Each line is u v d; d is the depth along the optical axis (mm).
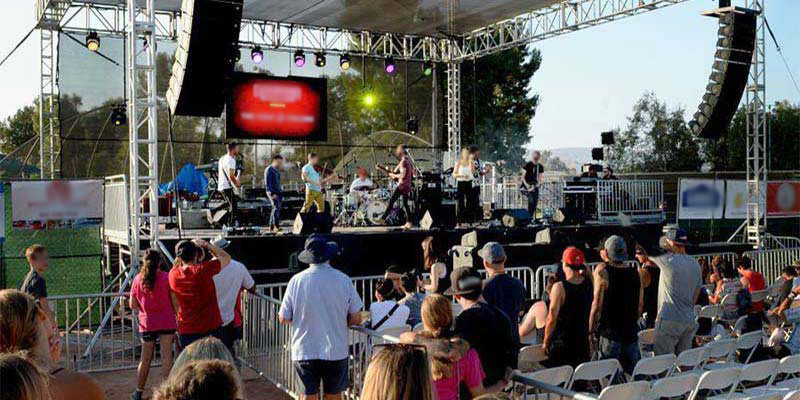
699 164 36719
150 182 11258
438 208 14023
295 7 18484
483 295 5637
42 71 18938
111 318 9805
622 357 6258
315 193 14094
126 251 12352
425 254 9695
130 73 11062
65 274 11438
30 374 2168
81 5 18734
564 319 5797
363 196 16562
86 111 19031
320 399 6203
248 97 19141
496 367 4465
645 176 28547
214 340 3234
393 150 22828
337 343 5723
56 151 20969
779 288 10320
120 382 8398
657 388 5582
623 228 15703
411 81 23031
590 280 5918
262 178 21234
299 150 21656
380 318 6977
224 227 13055
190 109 11141
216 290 7328
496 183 19391
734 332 8578
